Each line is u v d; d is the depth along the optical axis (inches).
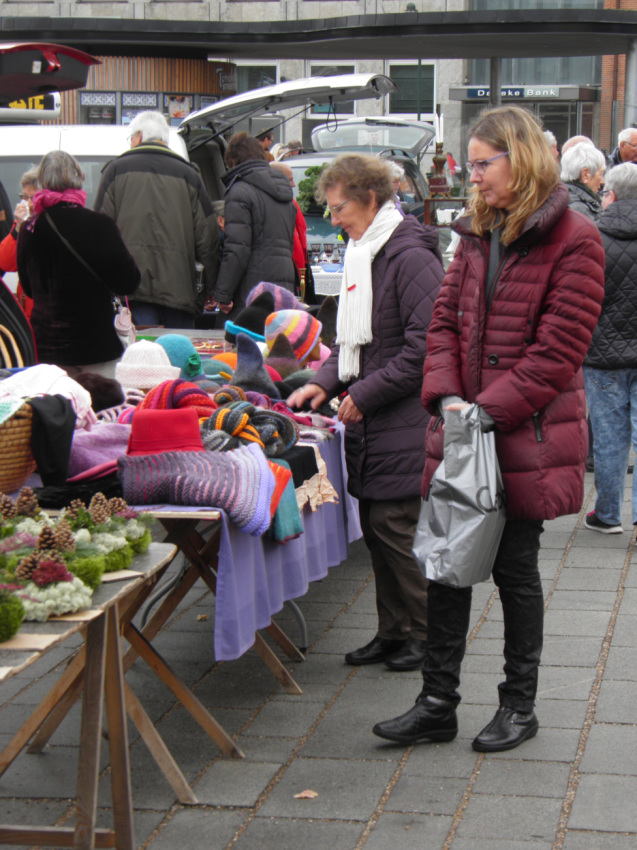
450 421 123.9
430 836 113.5
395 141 581.6
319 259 407.5
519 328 124.3
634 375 216.4
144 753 134.3
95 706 100.7
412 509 154.3
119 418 151.8
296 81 383.9
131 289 210.8
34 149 324.5
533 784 123.9
